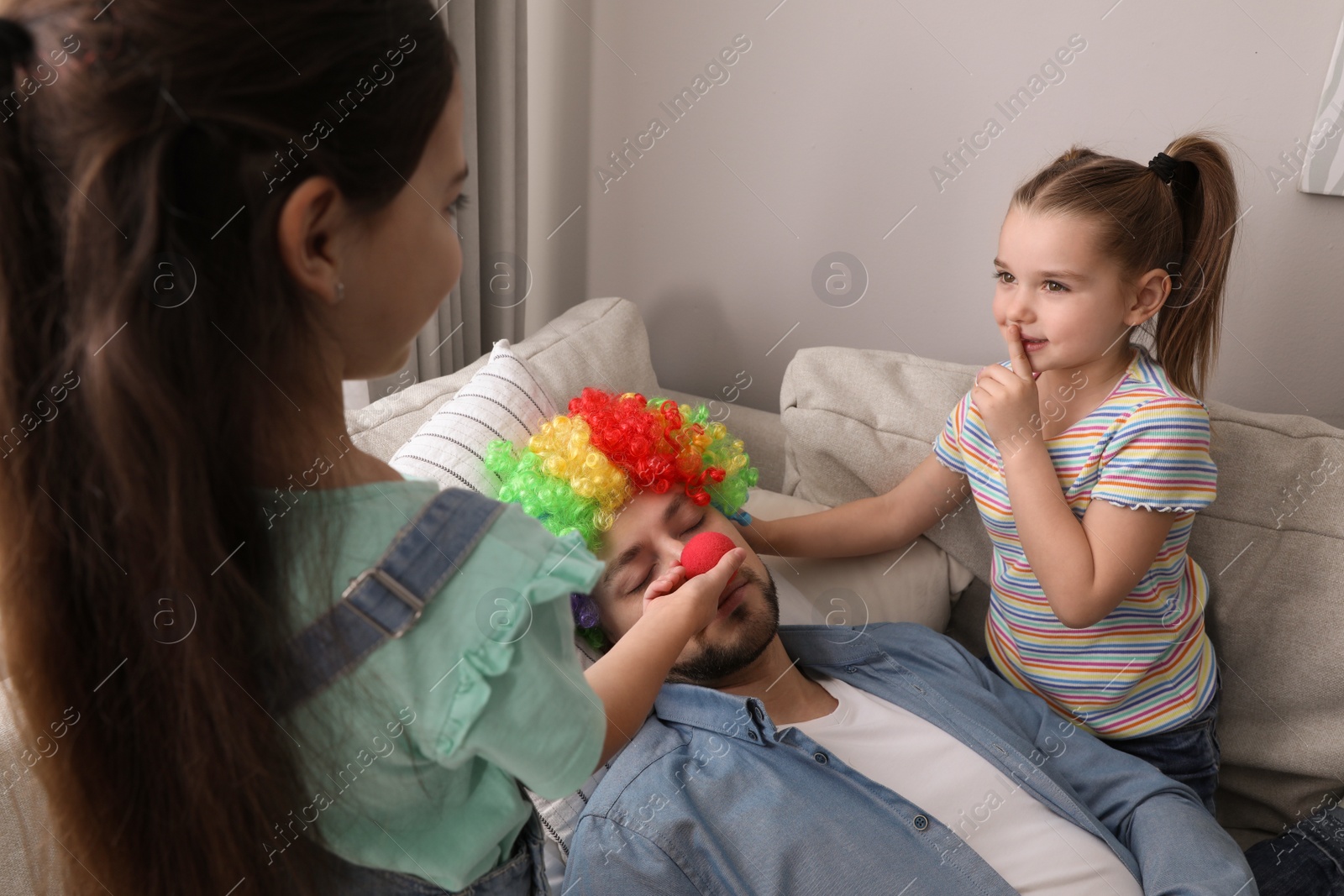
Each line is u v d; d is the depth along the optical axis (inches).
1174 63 54.9
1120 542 42.6
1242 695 48.8
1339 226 54.5
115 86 16.2
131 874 21.3
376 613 20.2
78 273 16.9
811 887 37.2
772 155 66.9
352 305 19.8
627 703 27.6
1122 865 40.3
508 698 20.8
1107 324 43.4
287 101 17.2
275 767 20.3
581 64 70.3
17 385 17.7
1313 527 46.3
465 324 68.9
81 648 19.7
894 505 52.2
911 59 60.7
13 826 29.6
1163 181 43.3
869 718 44.8
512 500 41.8
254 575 19.5
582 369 55.7
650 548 42.5
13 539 18.9
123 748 20.4
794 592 52.2
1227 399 60.8
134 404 17.2
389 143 18.7
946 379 55.8
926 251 65.1
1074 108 58.1
